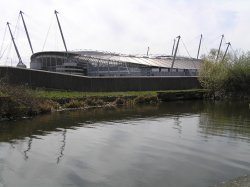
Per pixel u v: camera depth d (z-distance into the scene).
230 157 16.39
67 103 38.34
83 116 31.19
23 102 30.78
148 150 17.83
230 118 30.45
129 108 39.41
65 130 23.61
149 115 32.50
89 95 43.69
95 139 20.64
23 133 22.30
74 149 18.03
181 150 17.81
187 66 101.31
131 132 23.06
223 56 66.25
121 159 16.06
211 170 14.30
